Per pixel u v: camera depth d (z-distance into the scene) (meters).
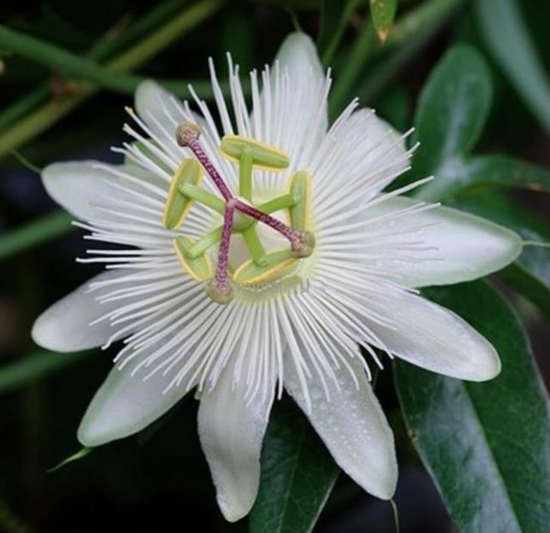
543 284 0.37
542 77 0.45
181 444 0.47
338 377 0.34
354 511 0.44
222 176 0.35
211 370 0.35
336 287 0.35
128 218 0.35
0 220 0.49
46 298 0.48
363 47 0.40
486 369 0.34
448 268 0.35
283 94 0.35
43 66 0.41
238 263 0.35
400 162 0.35
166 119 0.36
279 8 0.41
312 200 0.35
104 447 0.47
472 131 0.40
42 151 0.43
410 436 0.36
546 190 0.39
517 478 0.36
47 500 0.48
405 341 0.34
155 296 0.34
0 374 0.39
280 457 0.35
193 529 0.47
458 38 0.47
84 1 0.41
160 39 0.41
